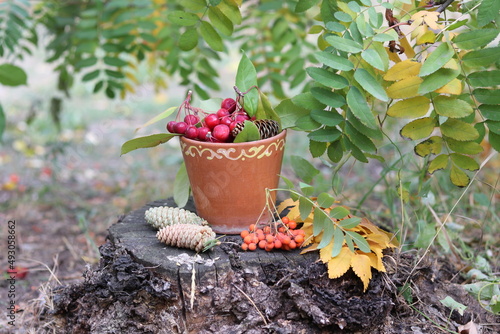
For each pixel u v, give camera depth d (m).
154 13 1.64
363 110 1.11
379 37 1.11
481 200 1.39
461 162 1.19
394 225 1.44
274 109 1.20
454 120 1.15
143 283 1.11
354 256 1.12
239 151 1.12
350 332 1.11
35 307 1.32
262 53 1.58
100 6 1.54
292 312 1.12
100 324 1.13
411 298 1.21
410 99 1.14
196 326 1.12
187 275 1.10
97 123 2.70
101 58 1.54
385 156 1.84
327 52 1.12
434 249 1.41
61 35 1.61
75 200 1.92
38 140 2.45
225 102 1.21
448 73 1.09
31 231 1.73
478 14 1.12
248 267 1.13
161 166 2.17
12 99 2.89
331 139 1.16
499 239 1.50
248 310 1.12
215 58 1.59
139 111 2.86
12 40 1.45
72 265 1.55
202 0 1.19
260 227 1.18
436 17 1.11
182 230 1.14
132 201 1.85
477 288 1.25
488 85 1.12
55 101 1.98
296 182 1.75
